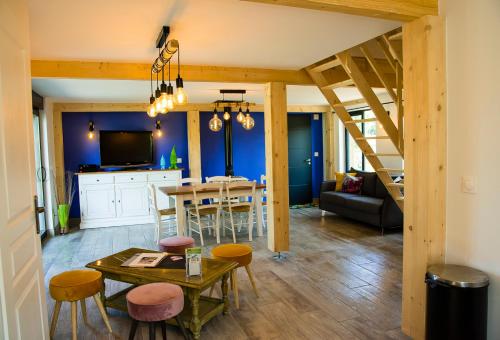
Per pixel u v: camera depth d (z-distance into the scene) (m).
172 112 7.89
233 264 2.96
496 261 2.24
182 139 7.98
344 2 2.21
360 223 6.57
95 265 3.00
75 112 7.32
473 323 2.14
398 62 3.79
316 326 2.87
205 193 5.43
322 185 7.48
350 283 3.72
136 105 7.44
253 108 8.37
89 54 3.62
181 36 3.16
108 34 3.03
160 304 2.25
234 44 3.43
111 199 6.84
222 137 8.34
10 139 1.76
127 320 3.06
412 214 2.62
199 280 2.62
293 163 8.92
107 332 2.86
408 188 2.65
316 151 9.15
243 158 8.57
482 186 2.29
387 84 4.12
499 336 2.23
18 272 1.78
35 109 5.97
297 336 2.73
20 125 1.94
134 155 7.44
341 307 3.18
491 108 2.22
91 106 7.20
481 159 2.29
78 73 3.85
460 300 2.14
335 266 4.25
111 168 7.46
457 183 2.45
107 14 2.60
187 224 6.27
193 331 2.67
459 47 2.38
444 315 2.20
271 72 4.54
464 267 2.37
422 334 2.57
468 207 2.39
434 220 2.51
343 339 2.67
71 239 5.89
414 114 2.57
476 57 2.29
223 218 5.94
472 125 2.33
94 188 6.74
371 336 2.71
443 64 2.47
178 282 2.60
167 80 4.49
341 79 4.88
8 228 1.66
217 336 2.75
